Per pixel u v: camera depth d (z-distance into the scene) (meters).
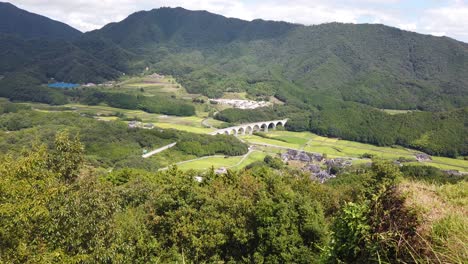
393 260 6.54
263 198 20.95
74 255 12.11
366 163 89.44
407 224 6.65
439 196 8.49
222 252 20.69
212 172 33.44
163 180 34.78
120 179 45.69
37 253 10.46
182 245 19.28
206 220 20.17
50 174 14.30
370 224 7.12
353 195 25.42
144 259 18.77
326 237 18.94
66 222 12.22
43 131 79.69
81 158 18.33
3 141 71.62
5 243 10.02
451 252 5.80
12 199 10.78
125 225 20.67
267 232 19.41
